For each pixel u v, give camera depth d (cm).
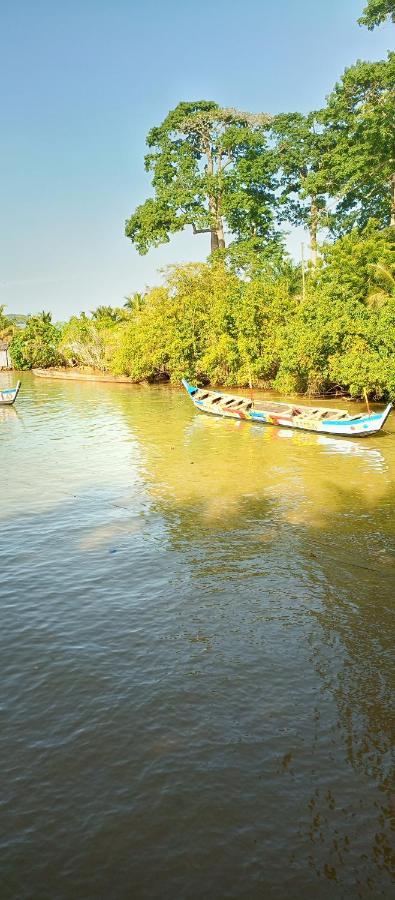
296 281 5453
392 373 3253
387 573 1341
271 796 736
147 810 719
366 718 872
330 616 1162
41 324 9069
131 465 2405
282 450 2595
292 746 819
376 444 2653
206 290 5359
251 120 6525
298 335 3766
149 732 851
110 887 627
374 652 1038
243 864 650
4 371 9300
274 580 1320
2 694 942
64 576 1366
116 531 1645
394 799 730
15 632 1125
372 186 5594
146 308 5828
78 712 897
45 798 740
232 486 2048
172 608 1205
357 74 5219
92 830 694
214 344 4853
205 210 6631
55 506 1881
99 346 7300
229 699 920
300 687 945
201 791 745
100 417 3812
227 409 3550
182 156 6675
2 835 690
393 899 611
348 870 642
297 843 673
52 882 633
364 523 1652
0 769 787
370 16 5156
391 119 4938
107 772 779
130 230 7044
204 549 1502
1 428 3531
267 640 1081
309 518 1705
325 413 3081
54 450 2777
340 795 736
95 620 1165
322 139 5972
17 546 1552
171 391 5244
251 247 6525
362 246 3919
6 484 2166
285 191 6531
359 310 3588
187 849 668
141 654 1046
